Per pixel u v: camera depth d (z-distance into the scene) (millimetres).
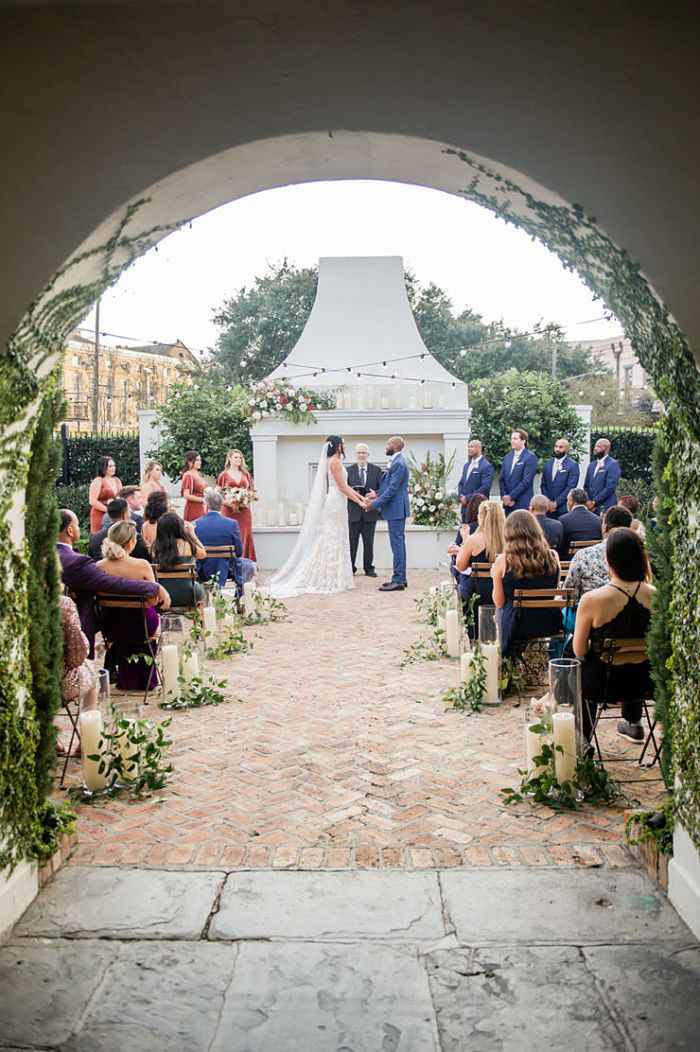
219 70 2621
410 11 2592
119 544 5750
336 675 6410
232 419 13875
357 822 3781
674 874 3018
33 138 2625
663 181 2604
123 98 2625
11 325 2678
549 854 3445
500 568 5570
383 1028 2391
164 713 5492
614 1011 2451
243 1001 2521
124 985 2605
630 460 17281
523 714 5320
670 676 3260
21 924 2967
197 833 3691
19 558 3145
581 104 2596
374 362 13352
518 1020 2414
